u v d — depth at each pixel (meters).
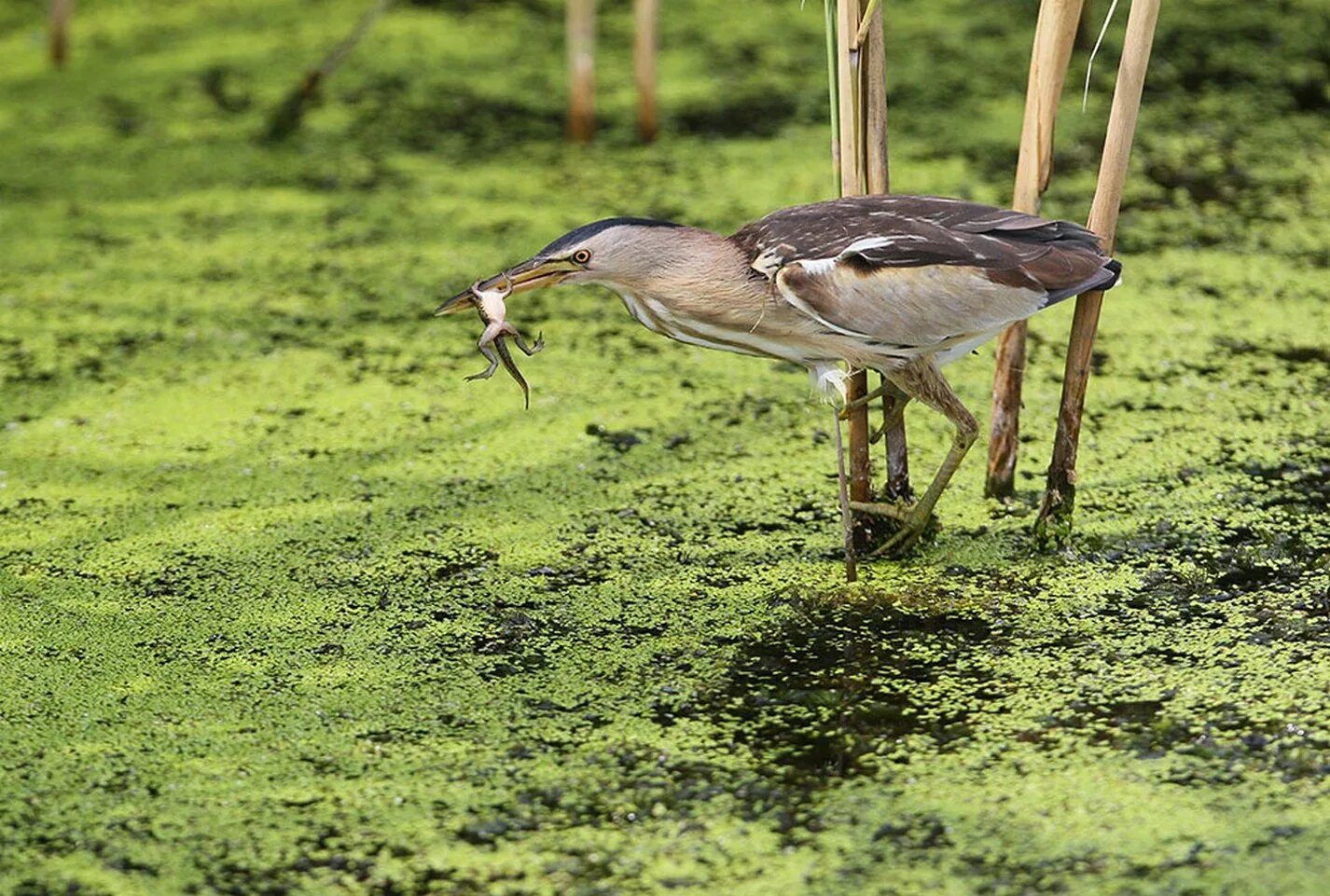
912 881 4.97
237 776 5.61
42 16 13.59
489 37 13.14
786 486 7.61
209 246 10.09
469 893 4.99
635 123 11.68
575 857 5.14
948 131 11.27
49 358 8.84
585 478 7.72
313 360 8.84
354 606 6.72
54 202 10.61
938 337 6.41
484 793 5.48
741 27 13.25
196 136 11.52
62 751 5.77
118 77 12.41
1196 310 9.05
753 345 6.73
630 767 5.61
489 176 10.91
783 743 5.73
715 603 6.68
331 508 7.48
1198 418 8.02
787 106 11.86
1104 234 6.57
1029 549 6.98
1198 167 10.75
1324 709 5.80
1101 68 12.08
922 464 7.71
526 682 6.16
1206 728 5.71
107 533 7.29
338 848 5.22
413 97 12.12
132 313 9.31
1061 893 4.89
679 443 8.02
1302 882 4.89
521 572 6.96
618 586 6.82
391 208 10.52
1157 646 6.27
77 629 6.56
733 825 5.27
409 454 7.95
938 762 5.59
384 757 5.70
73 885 5.07
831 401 6.73
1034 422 8.03
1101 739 5.68
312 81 11.41
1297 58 12.38
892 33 13.04
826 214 6.54
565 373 8.73
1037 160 6.62
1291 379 8.32
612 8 13.80
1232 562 6.84
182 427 8.20
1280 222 10.02
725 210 10.19
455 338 9.07
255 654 6.39
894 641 6.36
